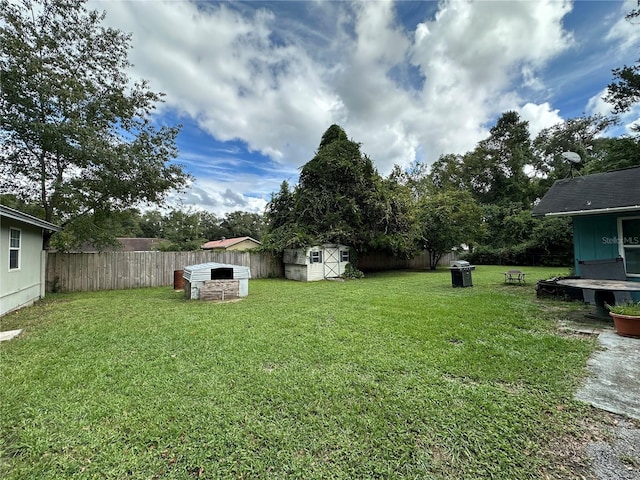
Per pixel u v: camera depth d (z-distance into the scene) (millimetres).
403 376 3234
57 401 2781
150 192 11375
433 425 2359
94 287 11305
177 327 5359
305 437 2234
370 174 16266
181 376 3303
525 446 2104
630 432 2230
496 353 3855
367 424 2377
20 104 8828
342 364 3582
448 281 12672
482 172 28484
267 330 5086
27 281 7930
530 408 2576
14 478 1865
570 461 1949
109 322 5793
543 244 19578
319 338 4586
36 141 9469
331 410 2586
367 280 13758
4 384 3129
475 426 2340
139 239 36000
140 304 7852
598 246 7156
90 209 11156
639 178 7211
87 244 13516
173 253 13062
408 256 17281
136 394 2906
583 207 7020
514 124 27703
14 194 10531
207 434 2277
